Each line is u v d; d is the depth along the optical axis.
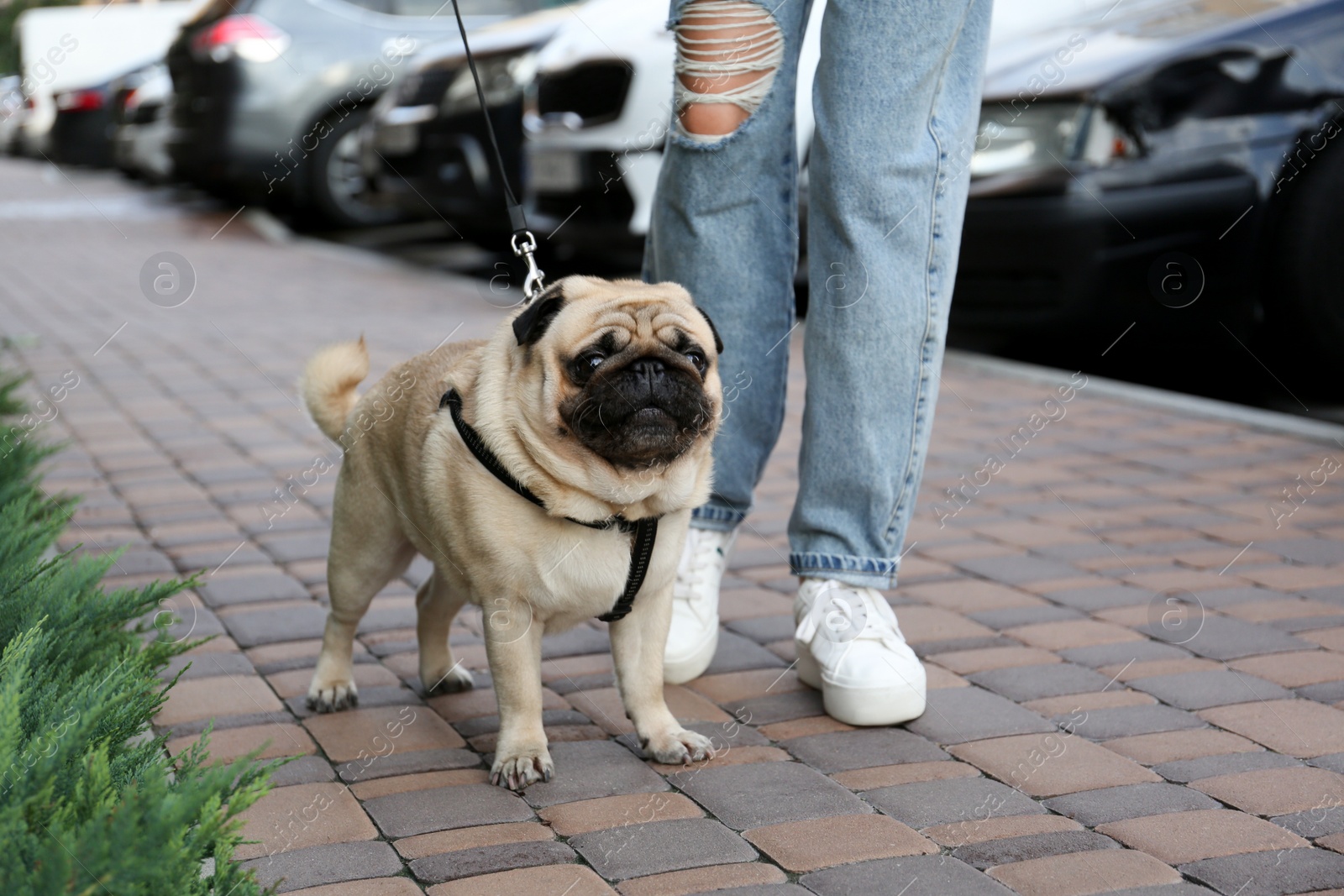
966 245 5.39
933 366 2.62
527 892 1.90
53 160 15.62
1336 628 3.02
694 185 2.72
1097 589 3.33
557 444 2.27
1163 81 5.09
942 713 2.59
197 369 5.99
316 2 10.19
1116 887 1.91
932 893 1.89
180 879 1.52
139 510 4.00
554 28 7.84
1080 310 5.24
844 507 2.65
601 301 2.37
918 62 2.46
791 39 2.64
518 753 2.32
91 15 15.27
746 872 1.96
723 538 2.90
